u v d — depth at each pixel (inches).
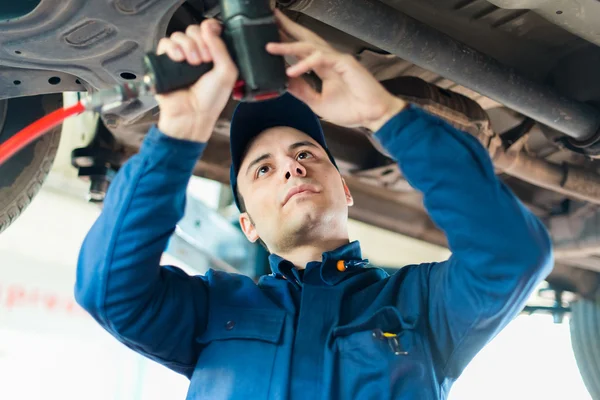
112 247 31.0
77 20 35.1
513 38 50.3
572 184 63.8
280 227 37.9
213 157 67.4
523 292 30.2
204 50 26.3
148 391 140.4
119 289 31.7
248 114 43.7
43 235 129.9
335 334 33.3
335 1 39.7
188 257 87.2
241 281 38.9
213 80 26.3
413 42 43.7
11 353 122.4
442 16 47.4
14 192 49.8
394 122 29.0
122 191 30.7
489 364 178.2
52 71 41.4
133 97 27.3
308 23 47.1
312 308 34.9
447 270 33.4
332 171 39.9
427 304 34.9
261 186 39.3
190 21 38.6
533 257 28.8
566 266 88.5
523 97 49.3
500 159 58.8
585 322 88.7
